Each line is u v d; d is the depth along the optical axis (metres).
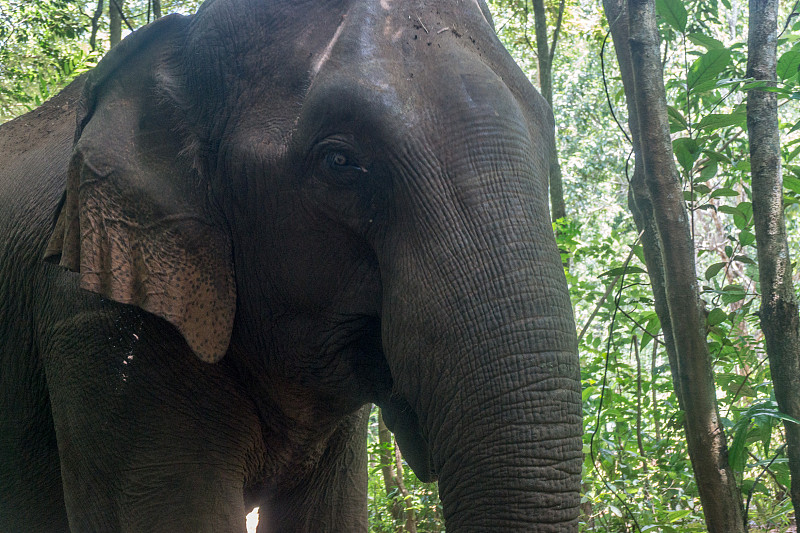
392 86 2.36
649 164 3.18
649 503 4.49
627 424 4.98
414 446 2.76
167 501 2.86
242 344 2.90
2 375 3.46
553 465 2.07
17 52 9.87
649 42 3.20
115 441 2.88
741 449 3.07
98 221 2.65
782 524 4.57
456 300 2.19
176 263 2.68
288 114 2.58
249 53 2.68
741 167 3.96
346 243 2.52
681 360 3.16
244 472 3.07
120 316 2.87
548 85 7.70
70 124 3.80
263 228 2.66
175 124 2.78
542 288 2.16
